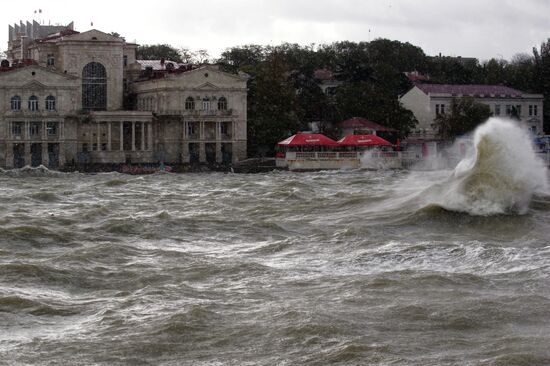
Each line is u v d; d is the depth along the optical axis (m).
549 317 61.66
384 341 57.38
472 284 70.12
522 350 55.12
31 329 60.75
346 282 71.56
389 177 198.38
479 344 56.81
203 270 77.00
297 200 129.12
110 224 100.31
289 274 75.69
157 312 63.84
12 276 74.06
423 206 104.12
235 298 67.50
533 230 95.56
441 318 61.69
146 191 156.12
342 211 112.75
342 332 59.06
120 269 78.06
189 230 100.25
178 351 56.59
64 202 133.00
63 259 80.69
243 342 57.84
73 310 65.12
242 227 101.75
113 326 60.81
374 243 88.75
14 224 100.38
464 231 96.62
